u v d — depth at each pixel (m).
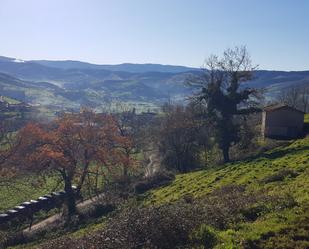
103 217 42.41
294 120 73.81
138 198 47.59
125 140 58.28
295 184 28.30
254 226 17.38
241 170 45.44
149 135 82.31
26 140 54.62
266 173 38.97
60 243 20.66
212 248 16.02
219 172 48.94
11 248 38.62
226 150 69.44
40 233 42.28
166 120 78.25
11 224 49.81
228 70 69.06
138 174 71.31
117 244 17.39
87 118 56.94
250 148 69.69
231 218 19.44
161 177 57.59
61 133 53.03
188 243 17.22
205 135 77.19
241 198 23.72
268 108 76.75
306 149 49.03
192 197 35.44
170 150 77.62
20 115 152.00
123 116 86.50
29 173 54.81
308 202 19.75
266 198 21.91
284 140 69.88
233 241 16.05
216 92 68.88
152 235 17.81
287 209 19.28
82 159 53.44
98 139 54.78
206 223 18.91
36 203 54.84
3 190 67.75
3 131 69.69
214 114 70.06
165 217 18.75
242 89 69.56
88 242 18.28
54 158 50.00
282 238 15.54
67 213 50.44
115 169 61.03
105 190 58.84
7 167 54.69
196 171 61.91
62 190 65.25
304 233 15.72
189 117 75.69
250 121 86.06
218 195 31.62
